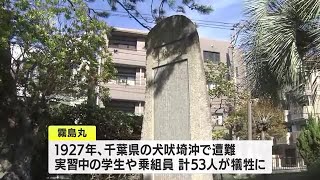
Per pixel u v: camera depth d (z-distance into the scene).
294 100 10.00
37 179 12.20
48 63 11.14
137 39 37.16
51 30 11.16
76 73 12.80
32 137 11.12
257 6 9.13
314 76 9.38
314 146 16.47
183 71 8.36
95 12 12.07
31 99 11.55
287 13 8.91
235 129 27.16
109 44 36.22
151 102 8.98
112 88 35.25
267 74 9.32
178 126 8.28
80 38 11.88
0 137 10.87
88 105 13.52
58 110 13.30
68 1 11.28
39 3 10.69
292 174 11.95
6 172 10.77
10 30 9.74
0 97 10.92
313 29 8.83
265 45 8.95
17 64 11.11
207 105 7.95
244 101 24.55
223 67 24.64
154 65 9.07
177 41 8.57
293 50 8.80
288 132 41.16
